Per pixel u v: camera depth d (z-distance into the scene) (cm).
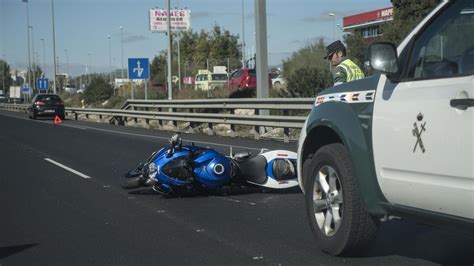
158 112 2453
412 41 450
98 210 780
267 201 827
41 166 1252
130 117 2808
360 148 475
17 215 753
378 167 458
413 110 418
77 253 571
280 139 1697
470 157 366
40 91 7481
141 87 4584
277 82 3581
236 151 1376
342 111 505
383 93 461
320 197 542
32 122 3181
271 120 1653
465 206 375
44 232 660
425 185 407
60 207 805
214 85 3738
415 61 441
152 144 1669
